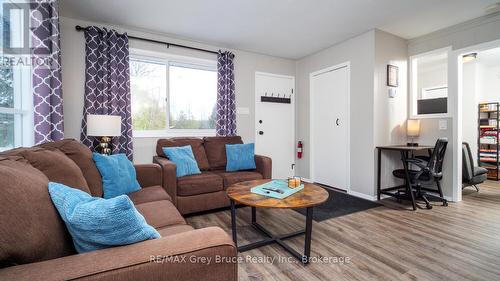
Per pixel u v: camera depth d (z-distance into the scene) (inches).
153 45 128.6
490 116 182.5
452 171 125.0
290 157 178.2
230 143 133.0
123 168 76.2
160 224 52.6
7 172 27.5
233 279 30.9
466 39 118.0
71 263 25.3
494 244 77.3
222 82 144.3
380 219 99.7
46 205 29.7
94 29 109.9
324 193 73.7
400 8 104.8
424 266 65.3
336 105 149.9
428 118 133.5
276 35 132.9
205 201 103.2
